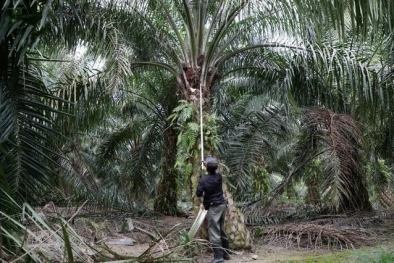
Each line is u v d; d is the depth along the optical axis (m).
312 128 7.76
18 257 2.25
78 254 2.36
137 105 11.50
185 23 7.23
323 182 7.14
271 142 9.00
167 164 10.42
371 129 8.11
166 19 7.40
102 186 9.38
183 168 6.55
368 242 6.32
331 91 8.16
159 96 10.41
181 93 7.10
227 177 7.60
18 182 3.53
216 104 9.98
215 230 5.39
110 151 11.12
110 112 8.95
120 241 6.44
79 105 6.89
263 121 8.91
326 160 6.96
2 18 3.34
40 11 3.53
